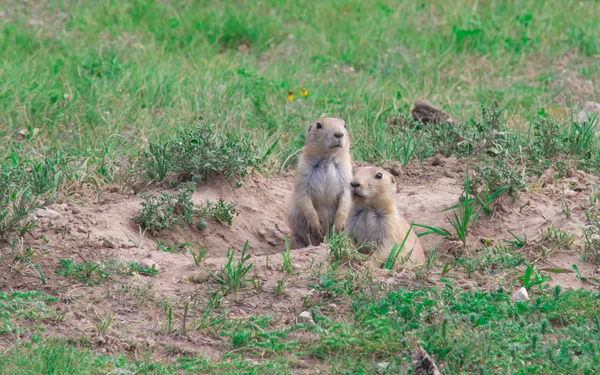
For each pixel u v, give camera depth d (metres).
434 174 12.95
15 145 13.91
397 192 12.40
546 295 8.36
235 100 15.93
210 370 7.05
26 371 6.77
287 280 8.82
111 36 20.50
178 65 18.66
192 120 15.05
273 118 15.25
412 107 15.89
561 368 6.88
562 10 22.39
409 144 13.62
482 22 21.84
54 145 13.98
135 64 18.05
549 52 19.91
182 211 11.20
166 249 10.38
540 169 12.16
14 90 15.78
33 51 19.02
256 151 13.06
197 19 22.02
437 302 7.86
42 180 10.76
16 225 9.58
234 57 19.83
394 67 18.86
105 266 8.88
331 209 11.92
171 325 7.87
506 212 10.99
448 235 10.75
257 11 22.94
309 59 19.80
